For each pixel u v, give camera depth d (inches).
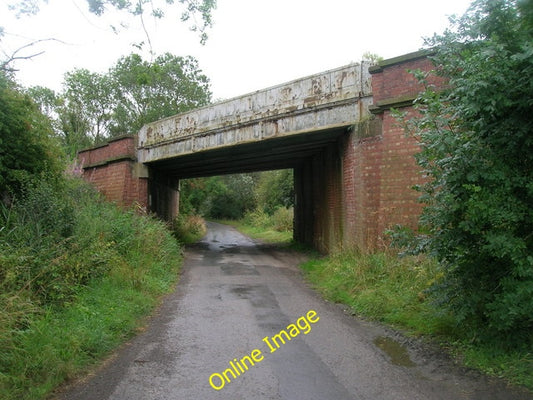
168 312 275.6
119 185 673.0
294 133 451.5
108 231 392.5
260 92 487.2
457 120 184.9
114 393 151.6
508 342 172.7
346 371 172.2
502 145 169.2
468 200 166.2
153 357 190.2
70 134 1098.1
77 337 189.0
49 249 262.2
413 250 201.6
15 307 183.9
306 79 441.1
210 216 2201.0
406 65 342.3
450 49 185.8
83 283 281.3
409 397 147.6
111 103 1290.6
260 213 1440.7
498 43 165.2
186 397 148.3
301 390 154.0
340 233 459.5
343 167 440.5
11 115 361.1
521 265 155.3
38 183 343.9
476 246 181.2
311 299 310.5
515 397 145.3
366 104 394.9
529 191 161.0
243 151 575.2
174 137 607.2
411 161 330.0
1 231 283.6
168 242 509.7
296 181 807.7
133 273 325.4
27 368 158.1
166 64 1241.4
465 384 157.3
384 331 228.4
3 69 344.5
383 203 341.1
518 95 159.0
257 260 557.0
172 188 958.4
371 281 302.2
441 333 210.1
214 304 297.6
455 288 192.5
